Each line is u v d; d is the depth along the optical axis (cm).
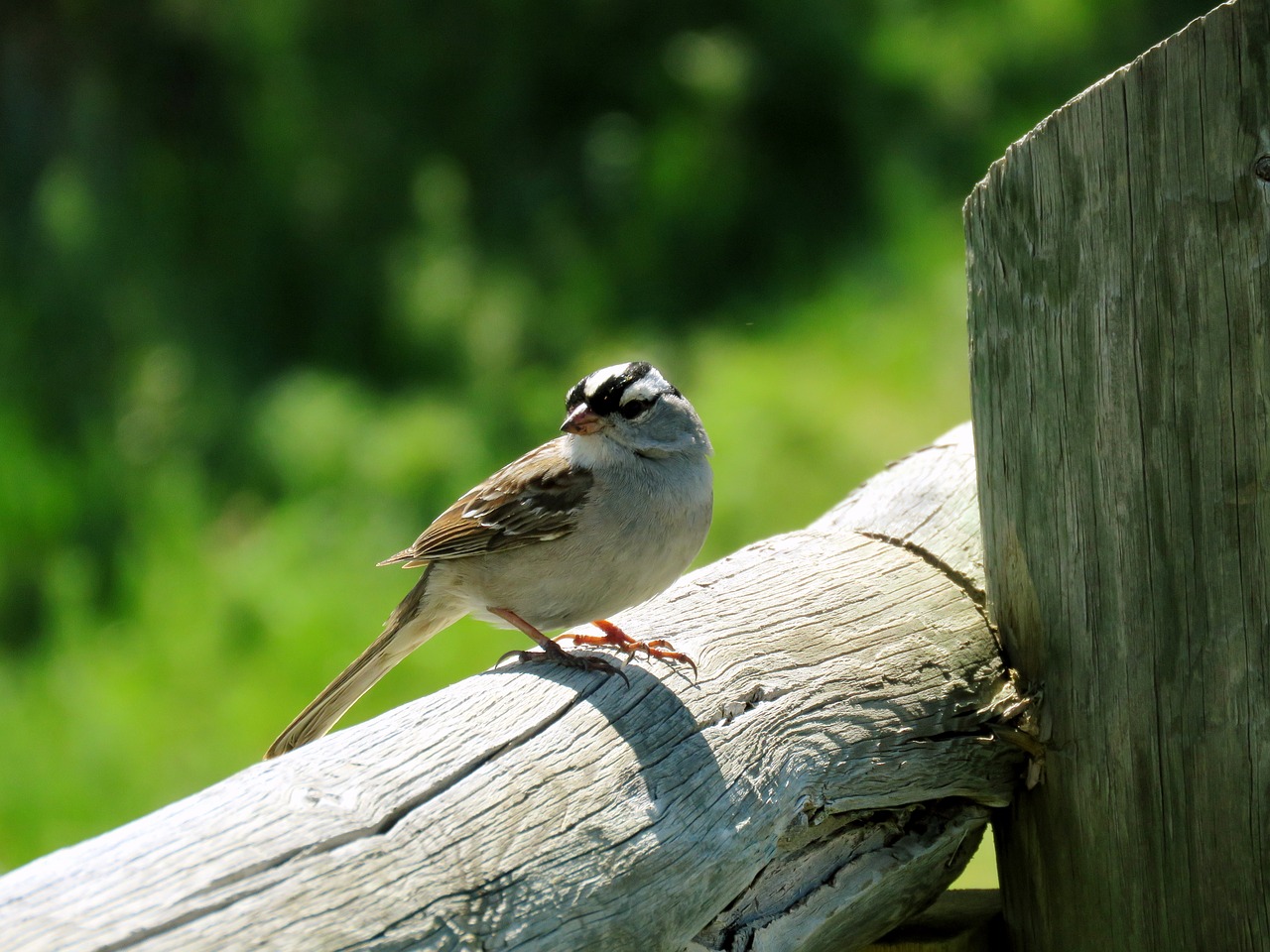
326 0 2175
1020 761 631
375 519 1700
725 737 553
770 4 2158
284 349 2020
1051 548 597
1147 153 539
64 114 2230
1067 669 602
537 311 1972
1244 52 516
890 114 2122
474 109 2164
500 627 794
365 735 497
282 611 1561
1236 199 525
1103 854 599
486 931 443
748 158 2102
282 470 1800
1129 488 566
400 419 1841
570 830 482
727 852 523
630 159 2088
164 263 2084
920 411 1698
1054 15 2220
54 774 1380
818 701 588
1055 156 564
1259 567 543
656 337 1920
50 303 2056
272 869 421
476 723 516
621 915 479
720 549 1548
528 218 2078
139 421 1895
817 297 1931
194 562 1672
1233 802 562
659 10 2178
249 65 2186
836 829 593
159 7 2214
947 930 665
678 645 600
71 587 1667
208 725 1427
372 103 2155
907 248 1969
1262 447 536
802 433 1677
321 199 2105
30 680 1538
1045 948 633
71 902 394
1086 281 563
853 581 671
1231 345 535
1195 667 563
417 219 2084
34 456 1819
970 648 633
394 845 446
